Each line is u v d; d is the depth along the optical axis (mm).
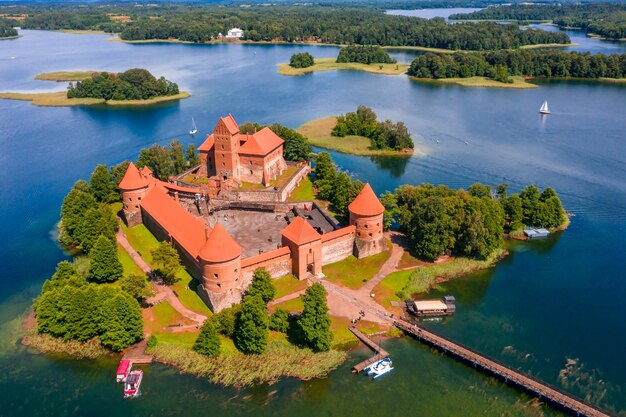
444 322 104000
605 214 155125
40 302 97938
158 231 132625
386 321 102312
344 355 93438
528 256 130625
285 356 92188
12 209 159250
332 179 161250
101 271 110812
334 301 107750
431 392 85750
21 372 90000
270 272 111938
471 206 126625
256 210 144250
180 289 110688
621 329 102312
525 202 146750
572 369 91125
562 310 108375
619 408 82625
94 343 95938
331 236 119438
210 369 89125
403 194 146375
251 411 81625
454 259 126500
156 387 86000
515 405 83125
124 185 138875
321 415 81000
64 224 136375
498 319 105188
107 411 82062
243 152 158750
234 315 96312
